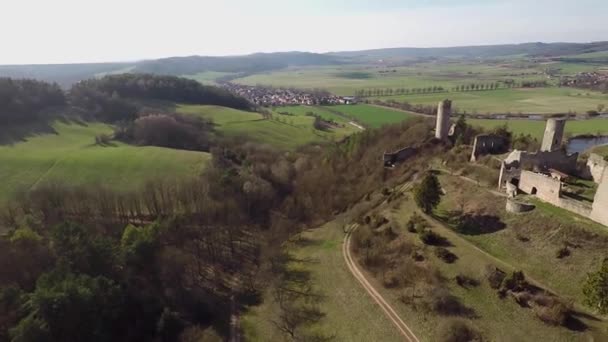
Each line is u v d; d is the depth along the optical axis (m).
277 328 58.12
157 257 68.75
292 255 75.94
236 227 89.81
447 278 53.97
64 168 105.94
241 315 64.75
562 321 42.81
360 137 133.00
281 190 116.38
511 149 84.12
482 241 59.50
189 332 58.53
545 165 71.69
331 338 52.84
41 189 86.75
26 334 49.12
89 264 61.81
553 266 50.75
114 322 57.59
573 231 52.69
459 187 75.06
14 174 101.31
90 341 53.81
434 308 50.09
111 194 89.12
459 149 92.19
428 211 69.25
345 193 99.69
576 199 59.50
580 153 96.06
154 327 60.47
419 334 48.22
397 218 71.94
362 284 59.31
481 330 45.34
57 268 58.84
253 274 76.38
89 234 69.19
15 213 82.38
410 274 57.00
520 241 56.38
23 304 54.66
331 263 67.19
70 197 85.31
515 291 48.03
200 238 82.81
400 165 98.69
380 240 66.81
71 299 52.16
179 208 89.12
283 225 91.94
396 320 51.25
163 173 106.81
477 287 51.06
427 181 67.88
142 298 63.03
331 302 58.69
